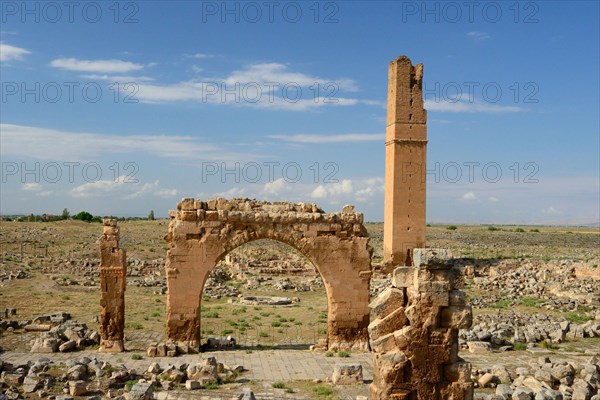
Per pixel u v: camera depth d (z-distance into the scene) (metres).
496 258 87.56
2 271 65.19
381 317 15.27
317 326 43.25
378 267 71.81
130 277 69.69
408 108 72.06
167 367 27.81
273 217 34.22
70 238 105.69
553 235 169.75
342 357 32.78
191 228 33.84
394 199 71.56
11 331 38.56
